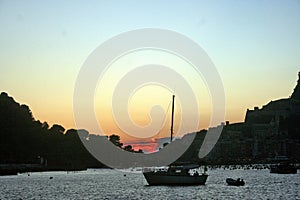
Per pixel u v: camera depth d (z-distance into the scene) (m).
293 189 146.00
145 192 127.19
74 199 116.81
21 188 155.88
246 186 158.00
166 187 136.50
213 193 125.81
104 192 136.12
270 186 159.12
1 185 172.00
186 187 137.25
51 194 131.38
